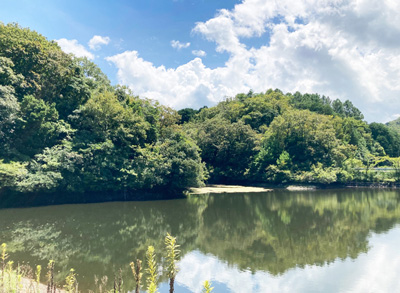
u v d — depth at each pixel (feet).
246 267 53.11
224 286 44.73
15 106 111.34
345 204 129.39
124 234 76.64
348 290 43.24
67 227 82.79
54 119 129.08
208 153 234.58
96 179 124.88
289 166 212.23
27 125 118.52
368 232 78.18
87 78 173.58
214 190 187.93
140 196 144.97
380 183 208.54
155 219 97.60
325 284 45.37
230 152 232.53
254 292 42.88
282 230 82.17
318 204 129.70
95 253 59.47
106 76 208.23
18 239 69.21
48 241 67.82
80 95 147.02
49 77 137.18
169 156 149.18
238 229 83.97
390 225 86.38
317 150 219.41
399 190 187.52
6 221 88.79
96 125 139.74
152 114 169.58
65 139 130.31
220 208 119.65
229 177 231.91
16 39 130.52
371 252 60.85
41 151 124.88
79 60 194.90
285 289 43.73
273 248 65.05
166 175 146.30
